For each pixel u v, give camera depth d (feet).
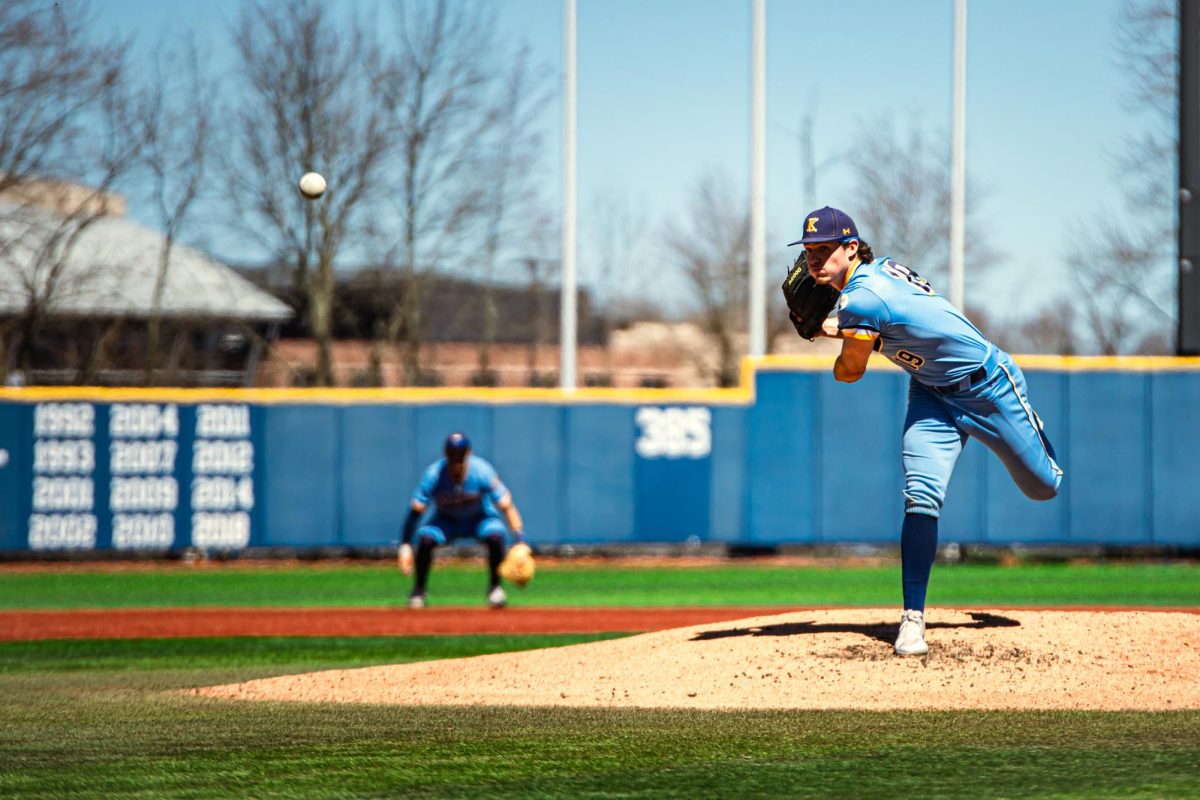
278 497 199.82
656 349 513.45
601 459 202.90
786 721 58.34
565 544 202.18
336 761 50.47
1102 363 200.95
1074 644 73.46
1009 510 200.13
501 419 201.98
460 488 139.64
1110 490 200.85
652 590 163.94
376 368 336.70
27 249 324.60
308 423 200.44
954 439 72.54
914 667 69.36
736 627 82.89
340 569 195.72
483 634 117.60
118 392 196.85
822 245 71.46
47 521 195.62
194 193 300.20
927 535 70.95
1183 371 201.16
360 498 201.05
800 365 202.49
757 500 202.90
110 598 156.35
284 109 306.55
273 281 376.68
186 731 58.65
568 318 228.22
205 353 395.75
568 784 45.57
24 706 68.95
